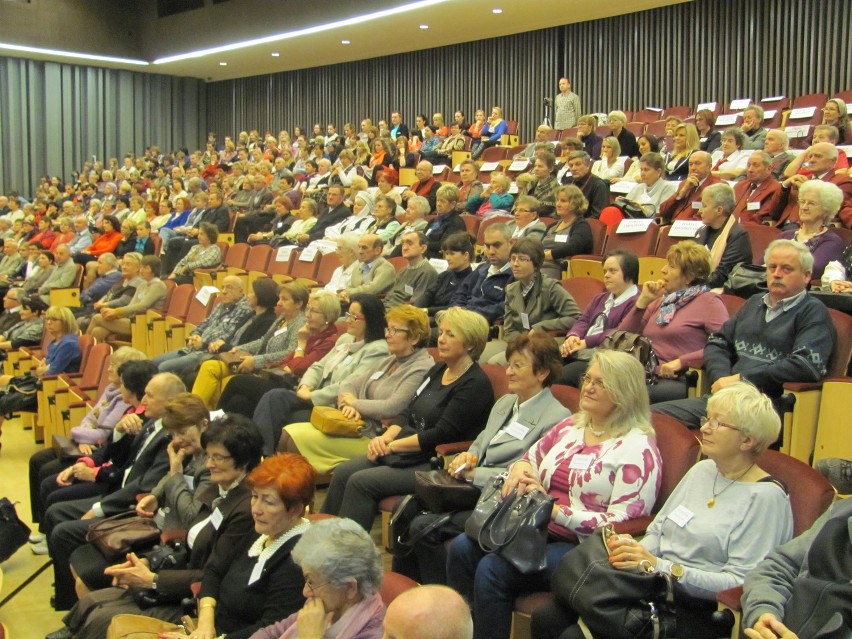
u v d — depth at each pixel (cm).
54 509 401
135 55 1802
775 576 233
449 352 380
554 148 944
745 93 1179
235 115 1997
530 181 723
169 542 337
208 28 1638
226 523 294
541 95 1419
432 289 599
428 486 332
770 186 565
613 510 283
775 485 256
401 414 408
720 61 1202
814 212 451
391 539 352
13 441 664
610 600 243
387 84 1669
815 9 1109
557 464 307
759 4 1159
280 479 271
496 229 539
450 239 587
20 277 1156
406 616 170
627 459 288
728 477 264
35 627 374
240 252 861
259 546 281
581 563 254
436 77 1579
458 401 374
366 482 369
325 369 479
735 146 717
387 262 623
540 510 279
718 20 1202
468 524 293
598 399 297
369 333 470
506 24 1371
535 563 273
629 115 1198
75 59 1794
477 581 281
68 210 1345
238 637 266
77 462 439
